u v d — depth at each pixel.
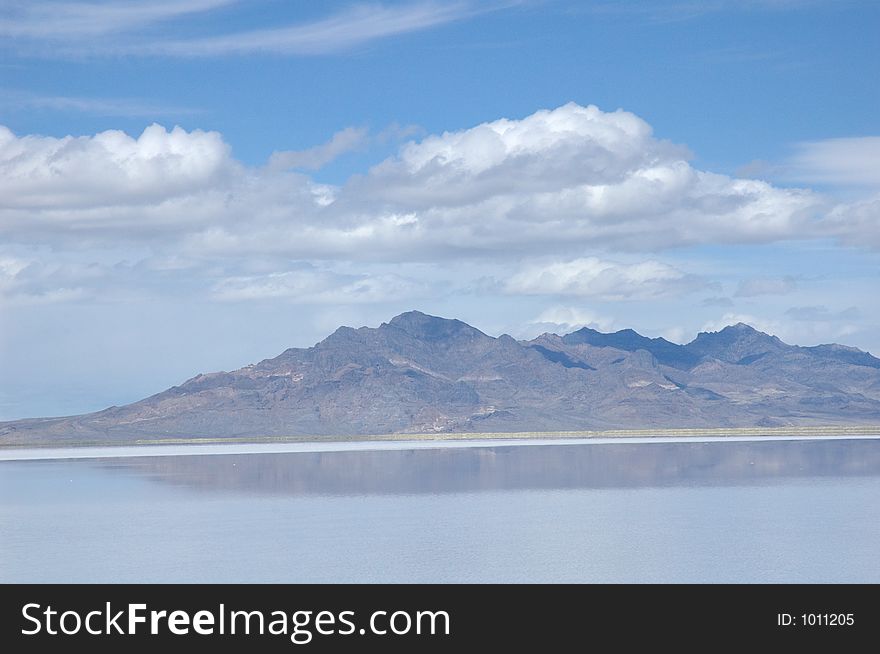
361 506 141.12
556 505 139.88
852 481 176.25
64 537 111.88
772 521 120.06
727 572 89.62
